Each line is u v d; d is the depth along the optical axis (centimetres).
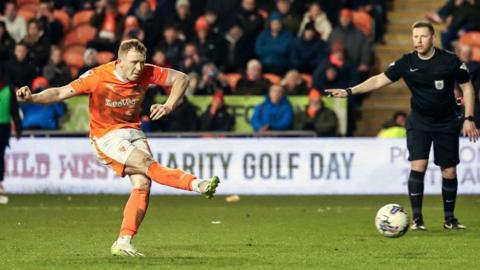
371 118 5466
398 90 5528
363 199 4466
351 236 2878
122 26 5409
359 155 4662
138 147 2292
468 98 2969
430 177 4625
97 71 2292
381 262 2266
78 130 5016
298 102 4981
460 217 3566
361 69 5228
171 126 4953
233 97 4991
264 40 5319
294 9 5422
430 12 5822
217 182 2177
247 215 3666
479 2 5394
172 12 5456
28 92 2217
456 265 2220
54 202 4256
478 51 5334
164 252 2453
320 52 5262
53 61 5216
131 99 2305
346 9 5319
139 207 2297
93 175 4709
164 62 5156
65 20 5606
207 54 5309
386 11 5812
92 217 3544
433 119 3005
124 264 2186
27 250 2500
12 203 4203
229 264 2203
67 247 2573
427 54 2938
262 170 4672
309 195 4669
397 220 2759
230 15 5441
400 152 4653
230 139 4675
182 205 4175
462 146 4594
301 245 2634
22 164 4731
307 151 4672
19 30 5559
